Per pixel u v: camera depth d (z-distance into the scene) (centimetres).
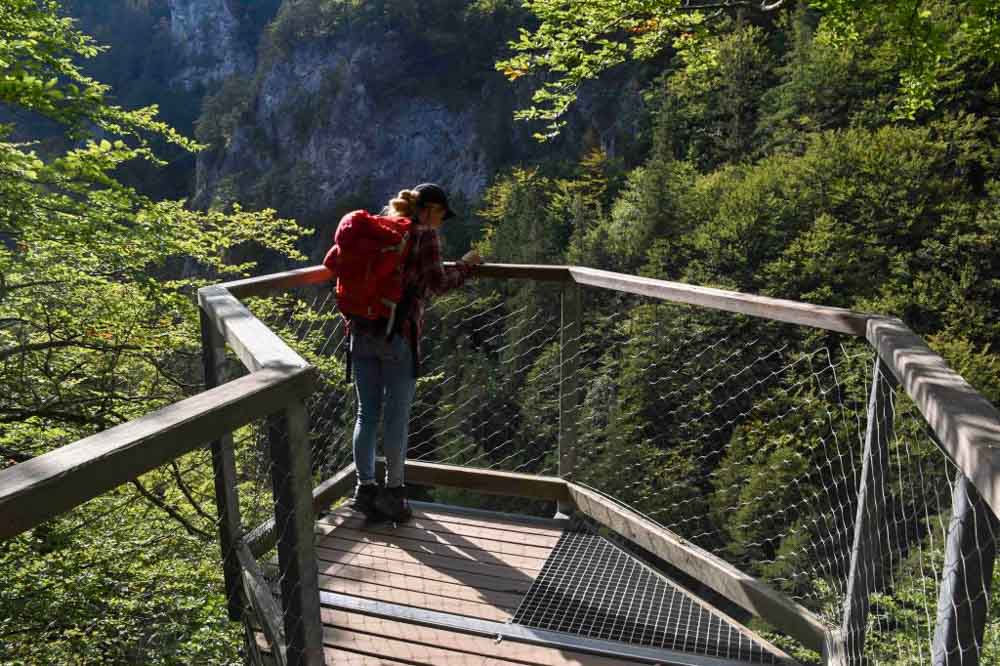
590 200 4934
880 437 183
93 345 816
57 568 551
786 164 3275
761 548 866
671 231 3572
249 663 263
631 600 271
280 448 157
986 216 2694
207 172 7944
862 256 2750
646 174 3750
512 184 5566
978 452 93
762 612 244
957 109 3112
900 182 2850
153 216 784
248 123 7844
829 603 237
